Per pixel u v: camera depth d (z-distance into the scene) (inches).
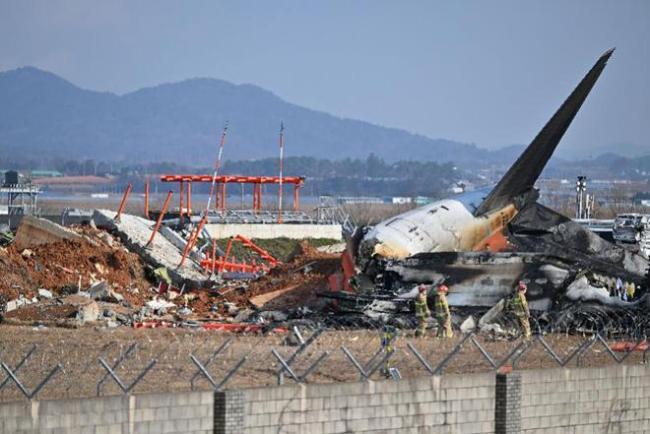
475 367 5994.1
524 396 5428.2
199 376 5477.4
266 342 6673.2
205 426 4589.1
